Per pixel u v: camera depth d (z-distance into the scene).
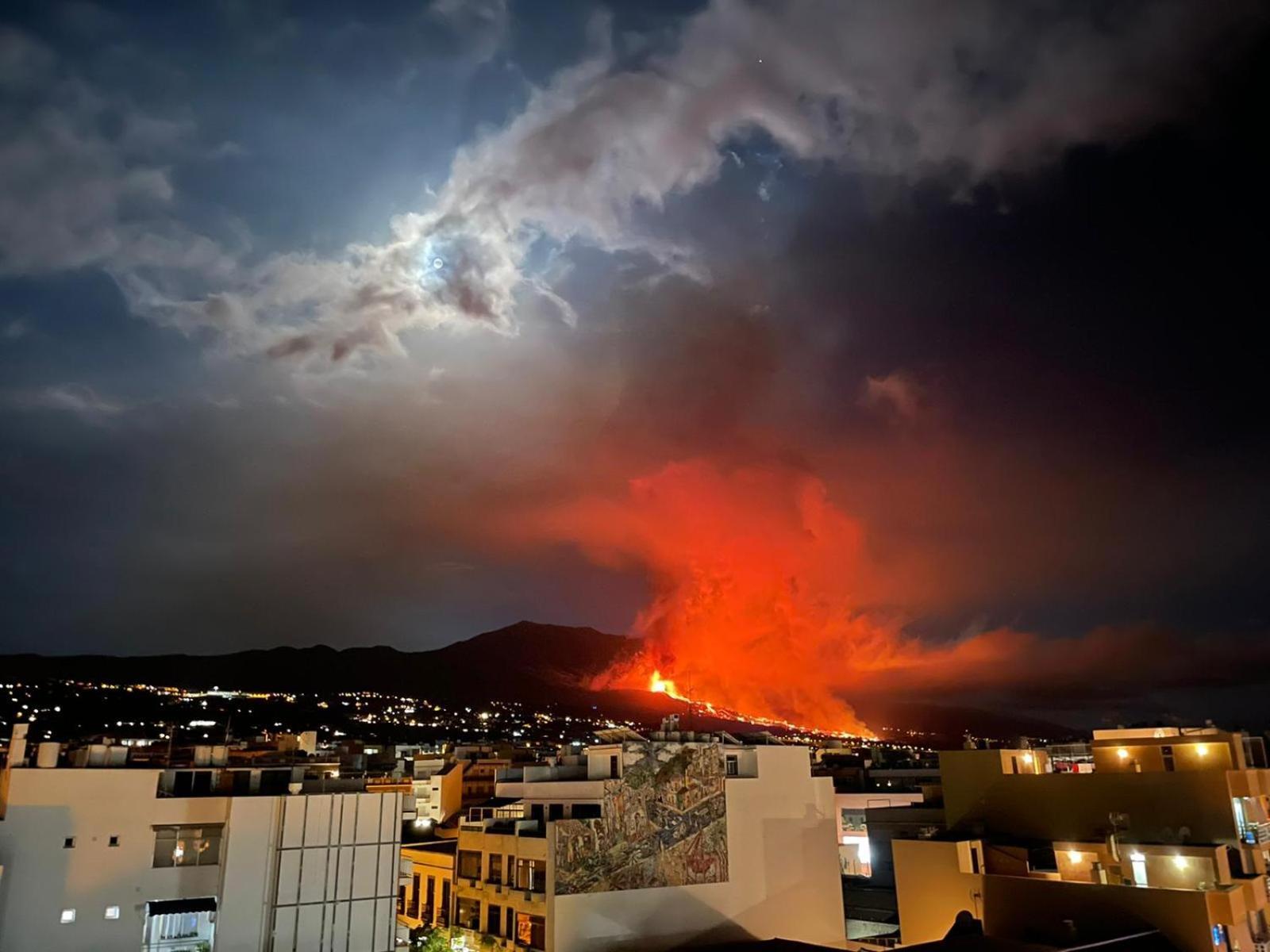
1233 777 52.66
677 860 55.53
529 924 55.91
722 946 53.31
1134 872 50.59
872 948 57.66
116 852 44.06
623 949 52.34
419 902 72.75
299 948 45.81
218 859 46.00
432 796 97.75
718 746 59.38
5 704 175.62
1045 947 44.22
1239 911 44.50
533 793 68.75
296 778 52.34
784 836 59.97
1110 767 59.91
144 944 43.53
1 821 42.25
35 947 41.50
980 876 52.03
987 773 63.88
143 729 173.25
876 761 119.50
